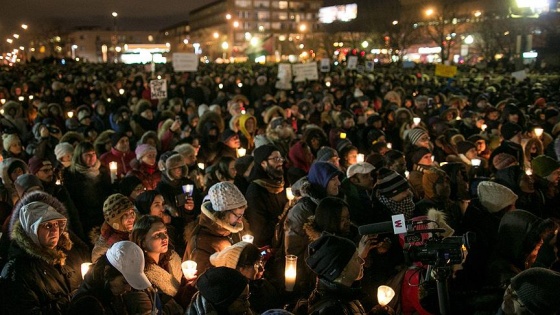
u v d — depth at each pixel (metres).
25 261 3.19
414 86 18.89
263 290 3.54
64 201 5.16
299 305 2.94
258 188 4.98
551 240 3.39
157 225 3.53
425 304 3.05
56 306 3.20
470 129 9.40
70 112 11.09
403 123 9.52
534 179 5.30
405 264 3.57
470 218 4.08
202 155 7.94
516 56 31.09
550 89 17.36
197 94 16.22
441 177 4.64
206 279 2.62
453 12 47.22
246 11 107.12
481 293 3.21
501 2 45.53
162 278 3.52
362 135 8.64
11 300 3.06
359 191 4.71
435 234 2.79
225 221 3.85
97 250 3.93
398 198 4.41
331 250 2.69
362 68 22.45
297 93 16.31
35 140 8.38
